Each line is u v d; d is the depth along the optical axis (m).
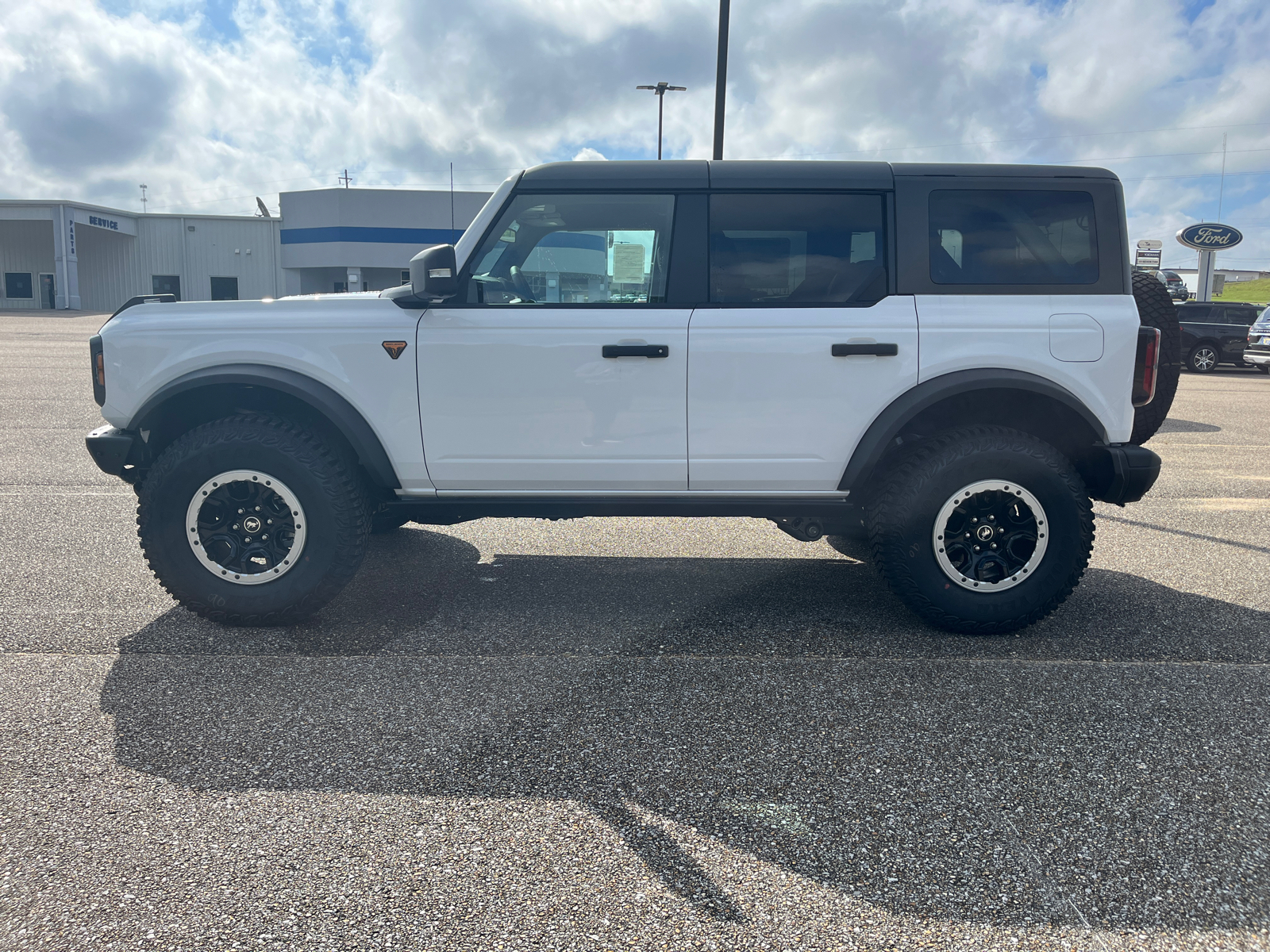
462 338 3.71
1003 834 2.30
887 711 3.04
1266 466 8.29
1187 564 5.03
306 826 2.31
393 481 3.83
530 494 3.86
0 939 1.87
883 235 3.76
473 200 43.50
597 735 2.84
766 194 3.74
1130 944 1.90
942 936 1.92
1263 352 20.41
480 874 2.11
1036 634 3.86
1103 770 2.64
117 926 1.92
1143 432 5.49
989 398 3.85
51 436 8.88
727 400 3.72
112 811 2.37
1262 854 2.23
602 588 4.48
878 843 2.26
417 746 2.76
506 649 3.61
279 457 3.66
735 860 2.18
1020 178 3.76
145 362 3.74
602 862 2.16
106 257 45.38
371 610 4.09
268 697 3.12
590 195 3.75
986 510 3.78
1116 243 3.78
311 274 46.12
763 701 3.12
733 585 4.56
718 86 15.80
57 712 2.98
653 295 3.76
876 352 3.67
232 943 1.87
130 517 5.73
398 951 1.85
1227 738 2.86
